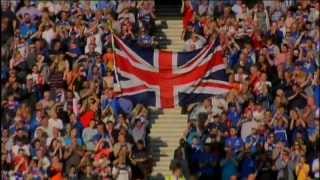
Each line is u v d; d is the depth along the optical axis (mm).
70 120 113750
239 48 121875
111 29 122688
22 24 126000
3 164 110750
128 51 117562
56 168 109062
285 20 128375
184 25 127562
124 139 110750
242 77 117500
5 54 121500
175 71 117062
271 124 114125
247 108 115312
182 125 117312
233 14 129000
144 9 126625
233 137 112375
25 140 112125
